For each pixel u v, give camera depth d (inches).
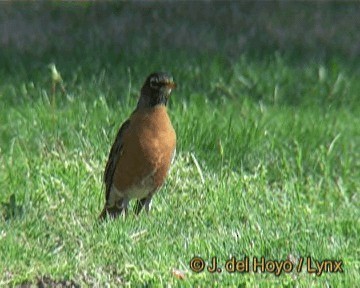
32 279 374.3
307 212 470.6
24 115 582.2
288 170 529.0
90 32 847.7
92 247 408.2
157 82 431.2
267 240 421.1
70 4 948.0
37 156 521.3
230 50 797.9
